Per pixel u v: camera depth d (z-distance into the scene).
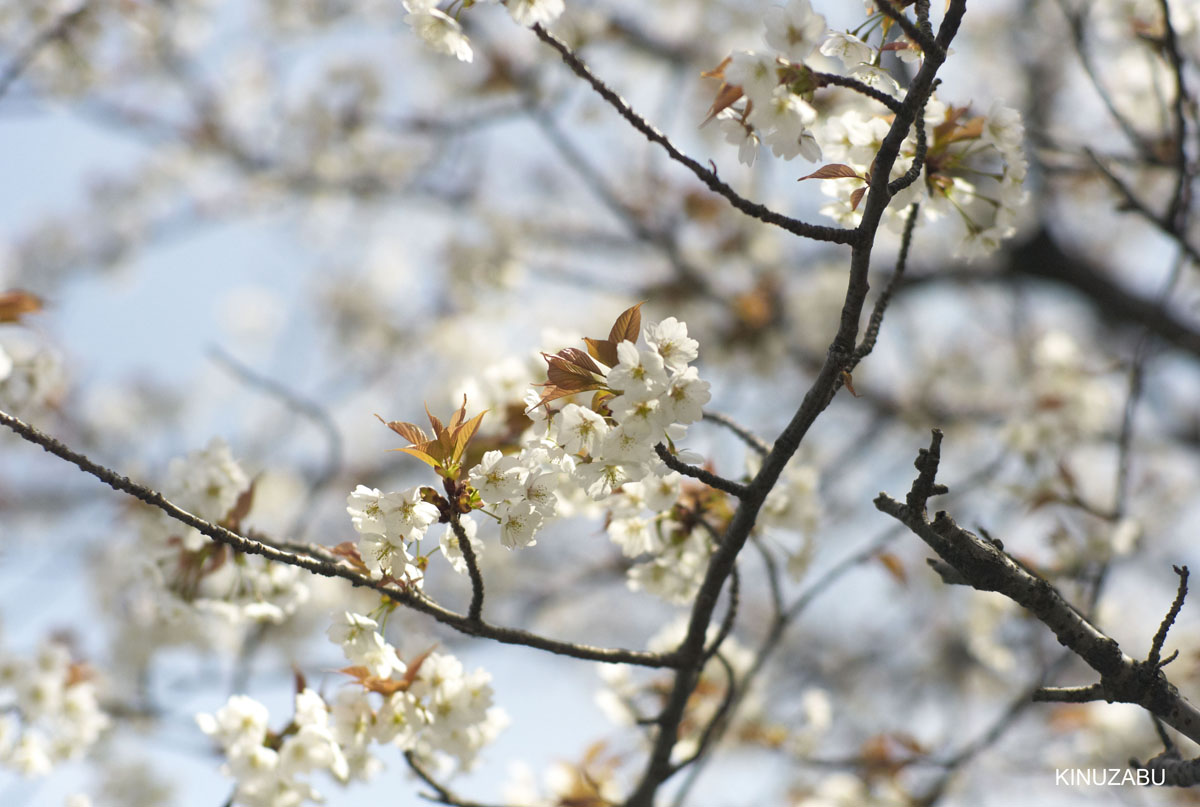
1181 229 3.66
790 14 1.90
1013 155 2.29
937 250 7.94
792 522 2.93
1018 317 7.57
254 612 2.79
